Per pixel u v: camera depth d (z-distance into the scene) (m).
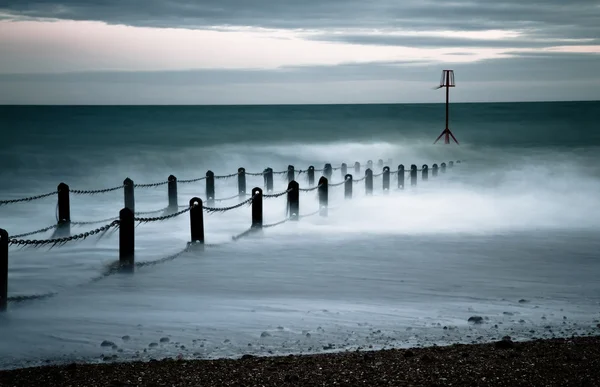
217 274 12.24
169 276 12.09
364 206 23.25
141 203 24.09
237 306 9.93
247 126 78.44
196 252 14.30
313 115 113.06
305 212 21.36
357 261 13.47
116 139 57.12
